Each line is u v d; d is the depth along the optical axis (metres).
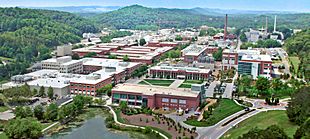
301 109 193.12
